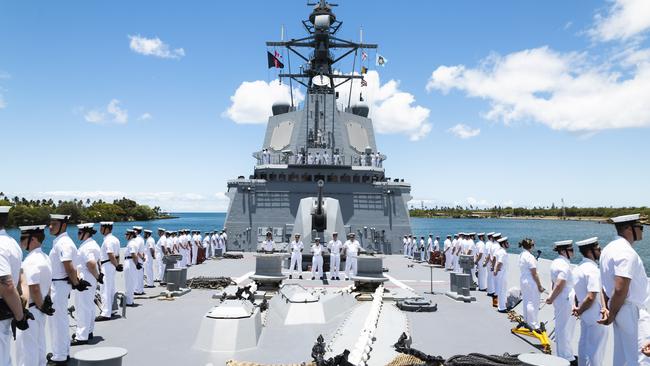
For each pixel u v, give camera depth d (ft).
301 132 75.10
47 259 17.02
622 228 14.35
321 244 52.85
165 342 22.49
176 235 54.90
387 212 72.64
